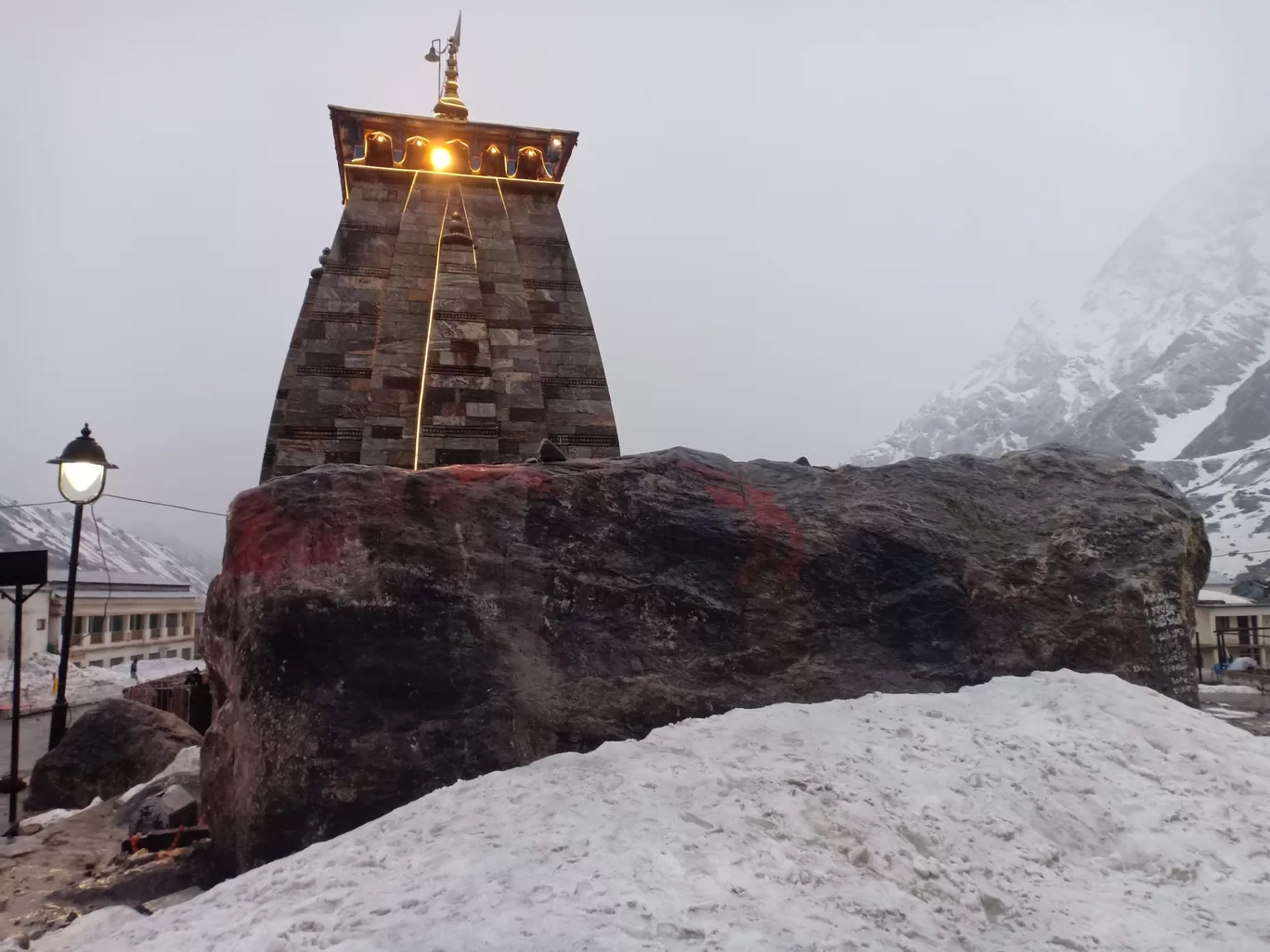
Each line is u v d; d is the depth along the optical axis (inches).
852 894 197.5
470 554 313.4
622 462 359.3
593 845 205.9
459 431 573.9
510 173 695.7
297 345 661.3
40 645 1620.3
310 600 290.2
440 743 285.9
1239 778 284.0
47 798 482.0
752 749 267.9
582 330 653.9
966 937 194.5
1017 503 409.7
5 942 251.0
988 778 263.0
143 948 201.2
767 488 381.4
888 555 366.0
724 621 334.3
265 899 213.9
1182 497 427.5
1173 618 385.7
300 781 273.1
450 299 605.3
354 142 677.3
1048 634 366.3
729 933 173.3
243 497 308.2
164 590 2231.8
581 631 316.2
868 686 335.6
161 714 529.7
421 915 180.4
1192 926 207.2
